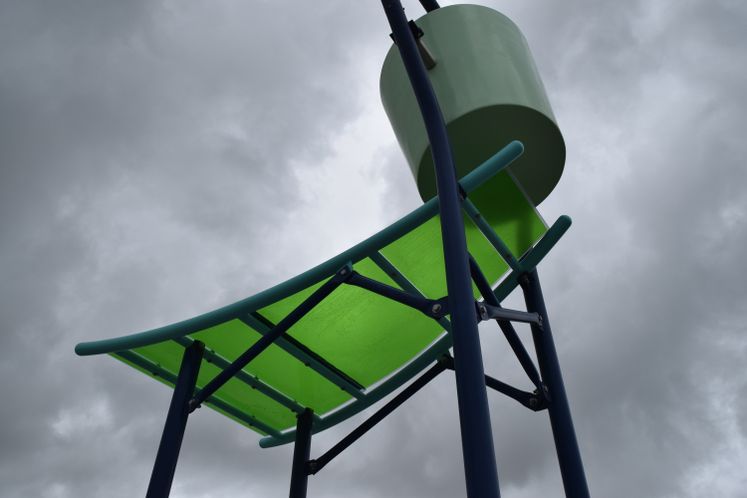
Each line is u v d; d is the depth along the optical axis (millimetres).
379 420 8258
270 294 6707
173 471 6344
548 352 6961
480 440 3971
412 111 7520
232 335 7586
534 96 7285
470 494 3814
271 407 8961
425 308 5438
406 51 5680
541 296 7477
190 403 6832
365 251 6445
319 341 8016
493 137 7285
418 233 6828
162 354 7828
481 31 7684
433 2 8844
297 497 8078
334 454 8273
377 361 8547
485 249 7582
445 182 5312
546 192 8273
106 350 7520
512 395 6910
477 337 4473
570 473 6199
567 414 6570
